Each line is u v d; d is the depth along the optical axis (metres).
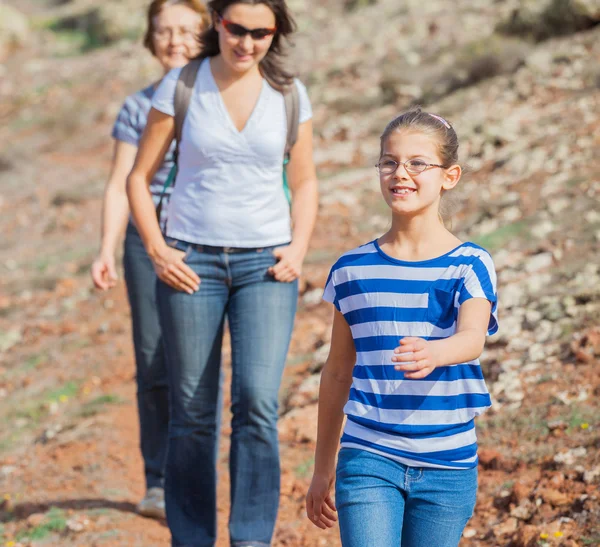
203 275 8.22
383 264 5.81
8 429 14.64
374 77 37.06
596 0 32.97
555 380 11.41
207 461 8.38
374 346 5.73
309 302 16.83
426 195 5.80
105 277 10.35
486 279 5.62
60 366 17.09
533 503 8.97
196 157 8.15
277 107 8.27
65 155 41.72
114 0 73.12
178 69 8.32
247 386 8.06
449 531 5.63
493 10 43.31
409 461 5.61
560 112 24.27
